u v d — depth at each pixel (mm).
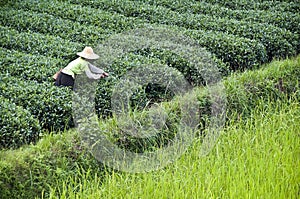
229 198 14414
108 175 16156
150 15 30781
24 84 21641
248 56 25734
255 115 19469
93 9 31688
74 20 30406
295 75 22859
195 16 30547
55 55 25250
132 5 32188
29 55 24562
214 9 32375
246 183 14930
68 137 17422
